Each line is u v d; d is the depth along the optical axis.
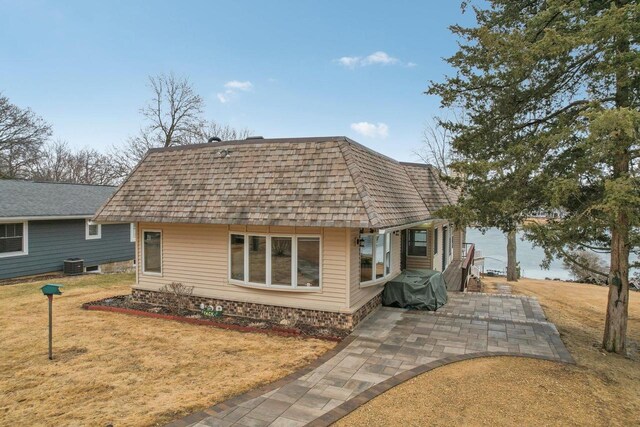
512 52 8.00
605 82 8.62
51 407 5.69
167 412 5.54
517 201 8.78
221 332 9.23
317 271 9.59
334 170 9.63
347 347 8.19
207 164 11.23
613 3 7.04
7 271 16.61
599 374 7.23
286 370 7.05
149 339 8.70
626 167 8.02
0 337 8.78
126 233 22.47
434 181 16.12
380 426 5.25
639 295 17.66
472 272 18.75
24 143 34.50
